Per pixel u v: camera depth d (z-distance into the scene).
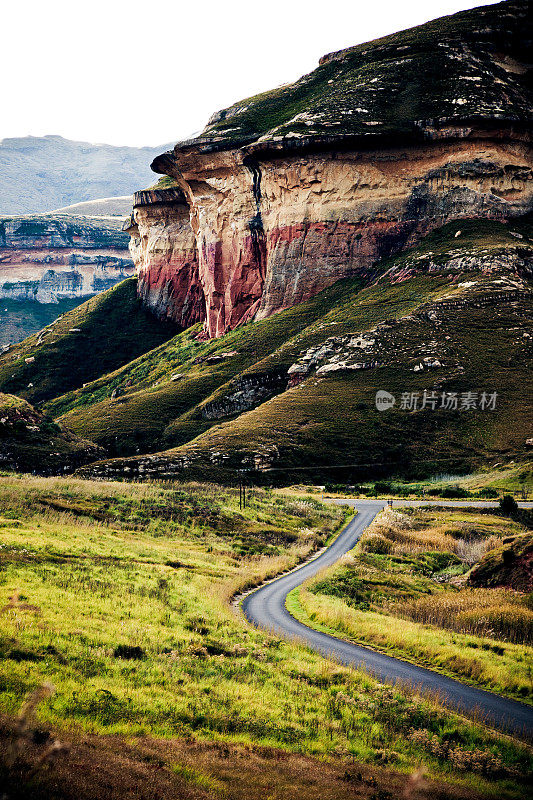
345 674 24.62
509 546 42.28
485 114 139.62
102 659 21.59
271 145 148.12
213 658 24.39
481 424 95.00
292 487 87.38
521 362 103.38
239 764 16.22
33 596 26.89
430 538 58.75
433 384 102.25
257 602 37.94
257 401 117.56
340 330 122.12
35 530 42.97
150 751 15.60
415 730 20.66
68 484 63.47
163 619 27.95
